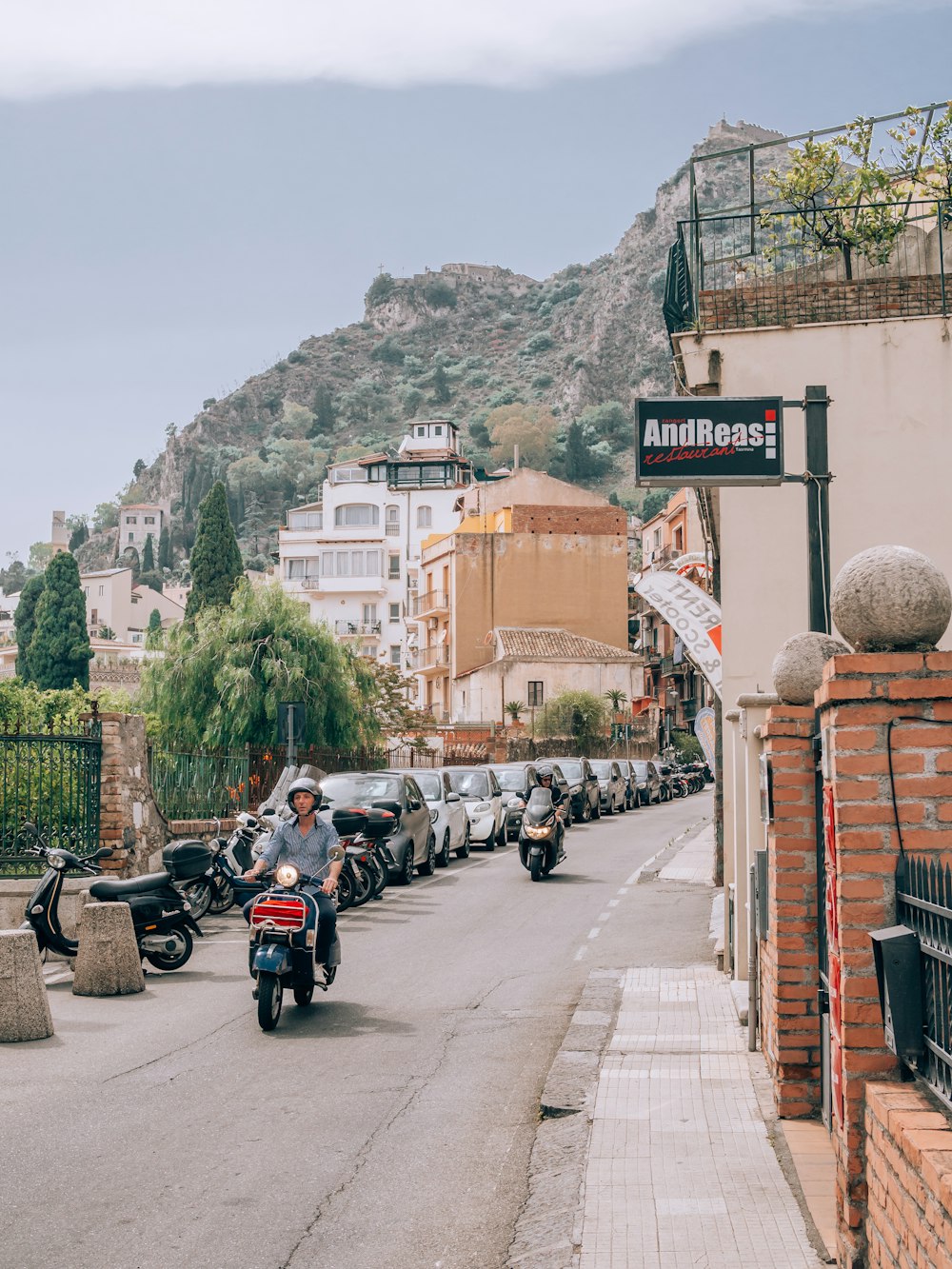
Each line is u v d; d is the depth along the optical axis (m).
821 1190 5.97
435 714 78.19
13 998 9.88
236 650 32.69
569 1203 5.98
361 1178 6.58
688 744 74.31
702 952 13.78
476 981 12.32
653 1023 9.95
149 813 17.81
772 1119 7.22
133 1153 6.98
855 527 14.27
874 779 4.60
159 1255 5.53
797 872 7.15
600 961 13.38
